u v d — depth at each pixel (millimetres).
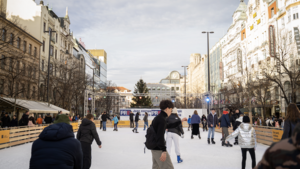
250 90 32188
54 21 48375
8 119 19156
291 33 33375
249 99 31875
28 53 34688
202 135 19281
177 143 7965
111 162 8117
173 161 8156
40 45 40156
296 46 31453
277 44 28109
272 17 39719
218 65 72938
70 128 2850
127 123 33688
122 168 7156
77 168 2834
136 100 72938
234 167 7148
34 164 2582
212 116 13312
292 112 4641
